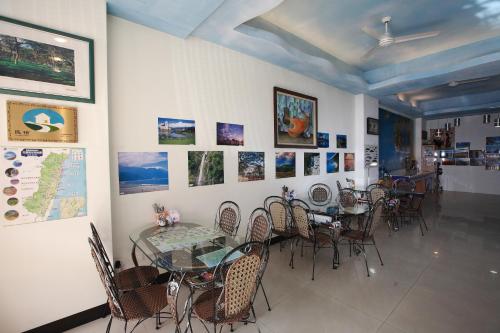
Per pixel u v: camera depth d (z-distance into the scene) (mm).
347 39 3770
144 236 2186
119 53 2359
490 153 8055
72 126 1915
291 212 3260
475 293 2340
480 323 1922
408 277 2664
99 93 2035
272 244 3725
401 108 7098
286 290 2438
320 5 2910
